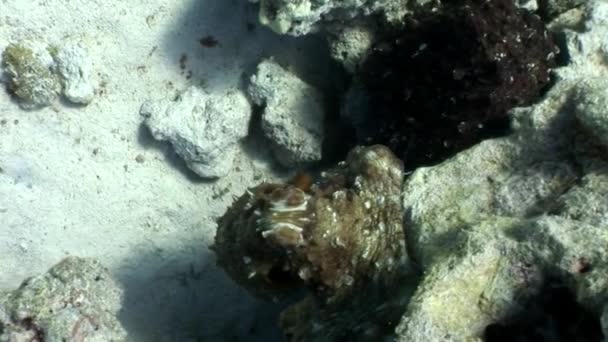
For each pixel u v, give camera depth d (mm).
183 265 904
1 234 842
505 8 691
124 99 863
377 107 790
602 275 521
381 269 646
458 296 566
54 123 844
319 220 618
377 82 758
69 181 858
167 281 897
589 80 641
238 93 866
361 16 775
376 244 644
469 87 690
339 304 653
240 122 860
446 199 659
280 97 848
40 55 812
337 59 811
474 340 563
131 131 872
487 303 568
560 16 793
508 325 574
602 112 606
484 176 661
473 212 643
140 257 891
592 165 621
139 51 854
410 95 730
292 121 852
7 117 824
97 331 701
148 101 860
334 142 891
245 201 668
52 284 696
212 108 851
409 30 720
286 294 696
